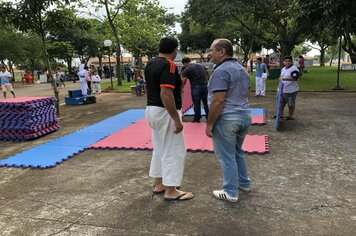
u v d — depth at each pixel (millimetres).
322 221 3635
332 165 5395
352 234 3375
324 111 10242
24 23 10781
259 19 21750
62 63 60688
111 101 15133
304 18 12055
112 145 7020
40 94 21500
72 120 10602
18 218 3961
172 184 4188
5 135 8031
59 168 5762
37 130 8188
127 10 27719
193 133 7711
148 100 4180
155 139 4316
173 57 4090
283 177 4934
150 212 3977
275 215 3793
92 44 45188
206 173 5199
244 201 4168
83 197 4484
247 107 4074
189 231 3516
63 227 3709
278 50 28453
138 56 36125
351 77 23516
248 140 6906
